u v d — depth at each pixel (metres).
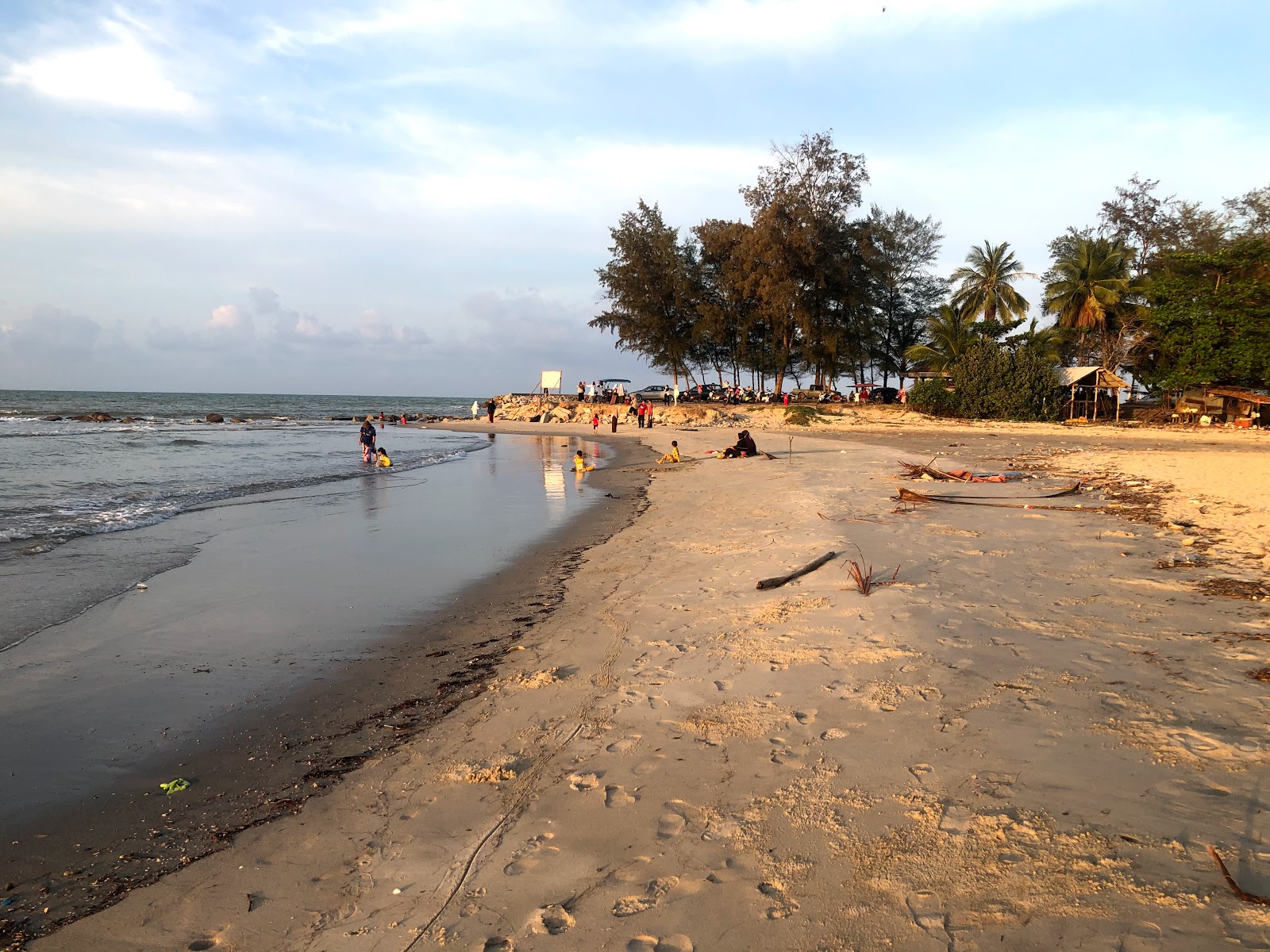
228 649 7.05
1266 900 2.82
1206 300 38.75
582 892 3.24
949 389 47.50
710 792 3.98
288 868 3.64
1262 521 10.24
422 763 4.66
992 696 4.90
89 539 12.24
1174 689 4.89
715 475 20.61
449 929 3.07
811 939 2.83
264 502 16.77
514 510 15.79
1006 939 2.74
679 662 6.06
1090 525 10.80
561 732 4.91
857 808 3.68
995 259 51.38
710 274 59.25
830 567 8.57
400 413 100.75
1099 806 3.56
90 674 6.42
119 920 3.30
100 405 92.12
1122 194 53.41
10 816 4.23
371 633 7.53
